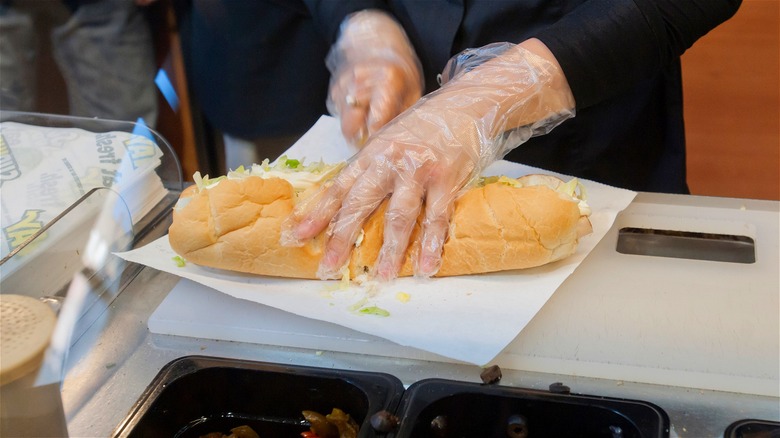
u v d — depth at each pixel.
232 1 1.54
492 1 1.19
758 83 1.99
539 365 0.74
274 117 1.59
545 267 0.88
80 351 0.77
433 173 0.88
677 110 1.25
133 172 0.99
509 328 0.76
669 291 0.84
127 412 0.69
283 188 0.88
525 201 0.85
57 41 1.41
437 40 1.23
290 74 1.58
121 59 1.49
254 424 0.73
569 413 0.67
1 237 0.85
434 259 0.85
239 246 0.85
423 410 0.66
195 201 0.86
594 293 0.84
